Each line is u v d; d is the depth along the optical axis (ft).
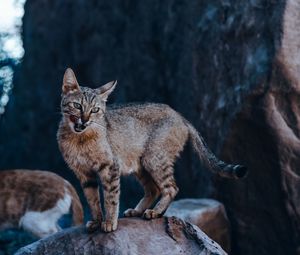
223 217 39.60
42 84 66.39
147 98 51.96
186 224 29.40
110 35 57.62
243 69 39.73
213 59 43.04
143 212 30.66
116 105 30.96
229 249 40.06
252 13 40.27
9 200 37.81
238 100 39.24
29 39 68.74
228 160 40.06
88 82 60.18
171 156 30.60
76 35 61.77
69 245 28.99
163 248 28.48
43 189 38.04
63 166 62.23
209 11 44.68
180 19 48.52
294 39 37.52
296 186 37.86
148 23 52.60
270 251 39.60
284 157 37.78
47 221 37.65
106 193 28.68
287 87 37.17
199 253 28.22
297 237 38.45
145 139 30.35
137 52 53.36
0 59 74.33
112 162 28.66
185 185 45.65
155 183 30.86
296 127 37.42
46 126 65.26
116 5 57.36
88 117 28.14
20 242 41.14
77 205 38.42
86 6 60.95
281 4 38.32
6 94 73.41
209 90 43.06
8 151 69.15
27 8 70.33
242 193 39.96
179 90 47.11
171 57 49.11
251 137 38.78
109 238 28.50
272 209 39.04
